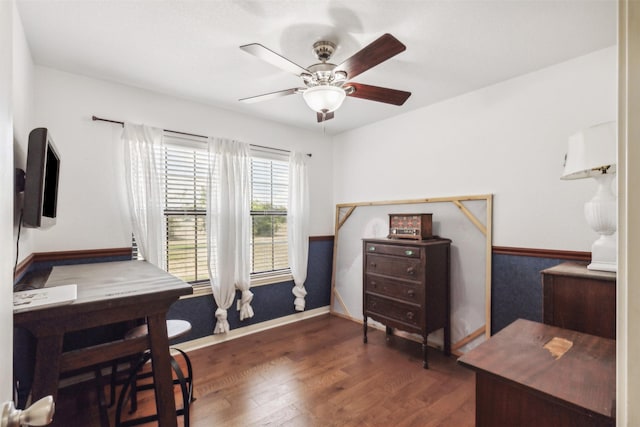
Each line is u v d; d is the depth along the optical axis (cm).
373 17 178
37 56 217
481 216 277
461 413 200
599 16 178
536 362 107
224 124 323
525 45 209
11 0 72
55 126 235
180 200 296
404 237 295
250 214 340
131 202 258
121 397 170
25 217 136
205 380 240
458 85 272
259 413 200
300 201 376
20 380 198
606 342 122
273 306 359
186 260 299
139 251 262
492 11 173
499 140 267
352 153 400
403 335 329
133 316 130
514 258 257
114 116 260
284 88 274
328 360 274
